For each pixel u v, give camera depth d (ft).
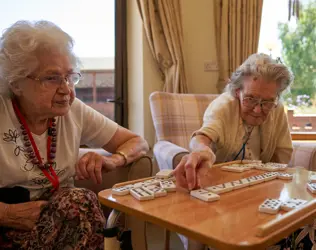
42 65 3.06
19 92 3.17
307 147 5.16
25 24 3.12
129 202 2.35
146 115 8.46
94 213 2.89
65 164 3.59
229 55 8.46
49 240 2.81
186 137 6.14
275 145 4.68
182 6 8.69
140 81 8.45
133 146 4.10
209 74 8.90
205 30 8.82
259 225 1.85
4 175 3.21
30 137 3.34
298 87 8.95
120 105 8.71
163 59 8.21
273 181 3.01
